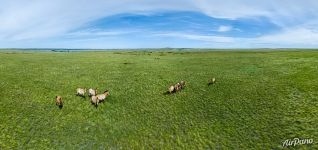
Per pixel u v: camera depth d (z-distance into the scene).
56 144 24.72
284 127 26.16
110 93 39.19
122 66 68.00
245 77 47.81
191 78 49.12
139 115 31.20
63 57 101.62
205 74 52.84
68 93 38.94
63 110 32.25
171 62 78.06
